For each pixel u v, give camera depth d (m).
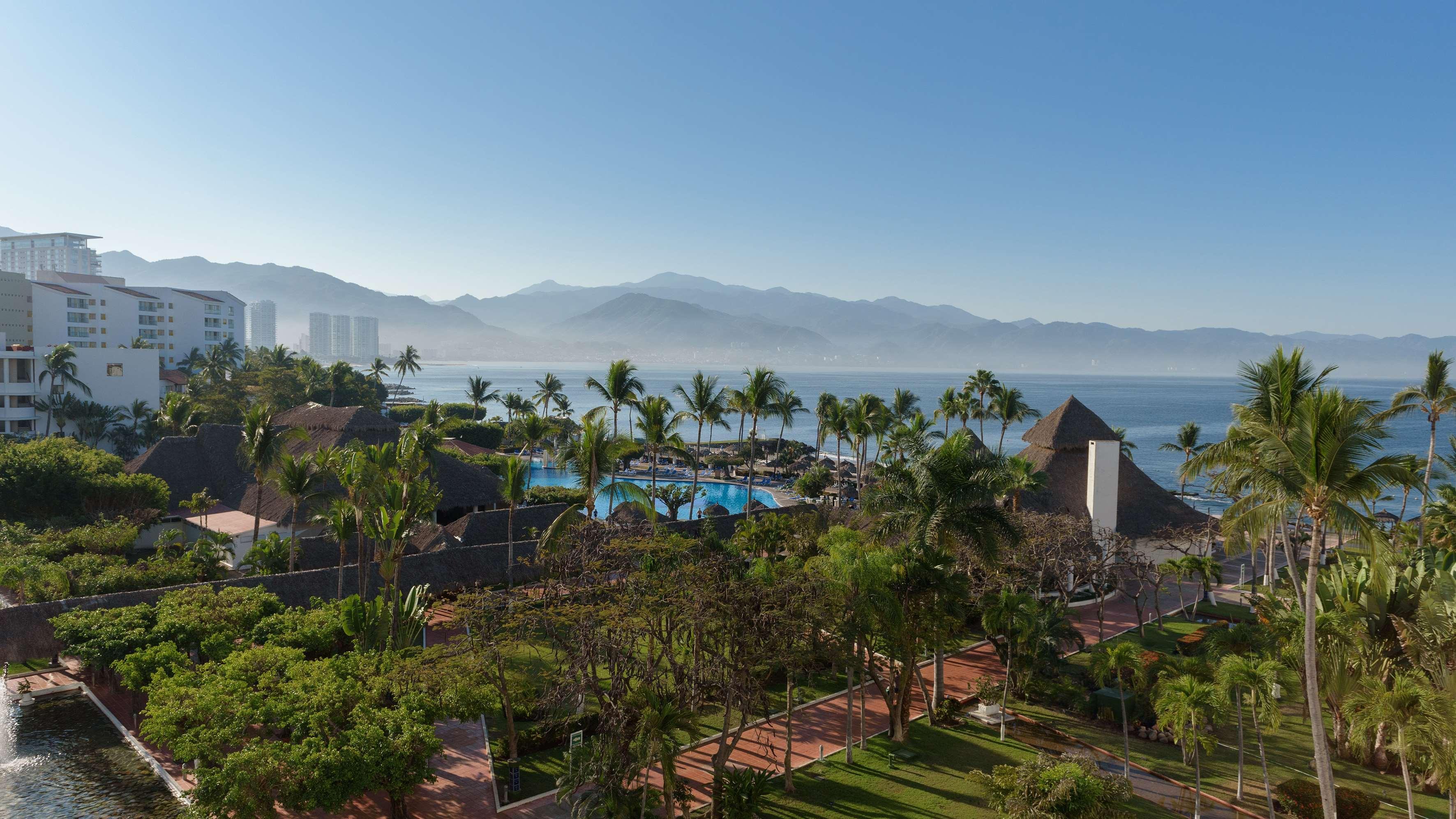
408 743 22.94
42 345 142.88
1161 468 151.38
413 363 197.50
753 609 26.36
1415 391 54.25
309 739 22.70
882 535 34.19
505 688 28.38
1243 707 36.88
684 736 32.34
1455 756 24.25
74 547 48.28
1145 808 27.28
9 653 33.75
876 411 87.06
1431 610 29.41
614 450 47.94
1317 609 32.91
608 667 27.22
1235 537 29.34
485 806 25.95
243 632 33.47
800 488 93.56
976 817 26.19
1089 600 54.00
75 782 26.41
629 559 37.16
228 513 61.50
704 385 72.06
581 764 25.38
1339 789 26.86
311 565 48.56
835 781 28.62
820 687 38.50
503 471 83.56
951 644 34.91
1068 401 65.50
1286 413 25.97
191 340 173.12
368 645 33.91
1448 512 50.31
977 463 33.00
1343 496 23.81
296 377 127.69
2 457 55.84
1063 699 36.34
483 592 32.09
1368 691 28.39
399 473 41.31
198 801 21.28
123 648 30.67
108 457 64.00
